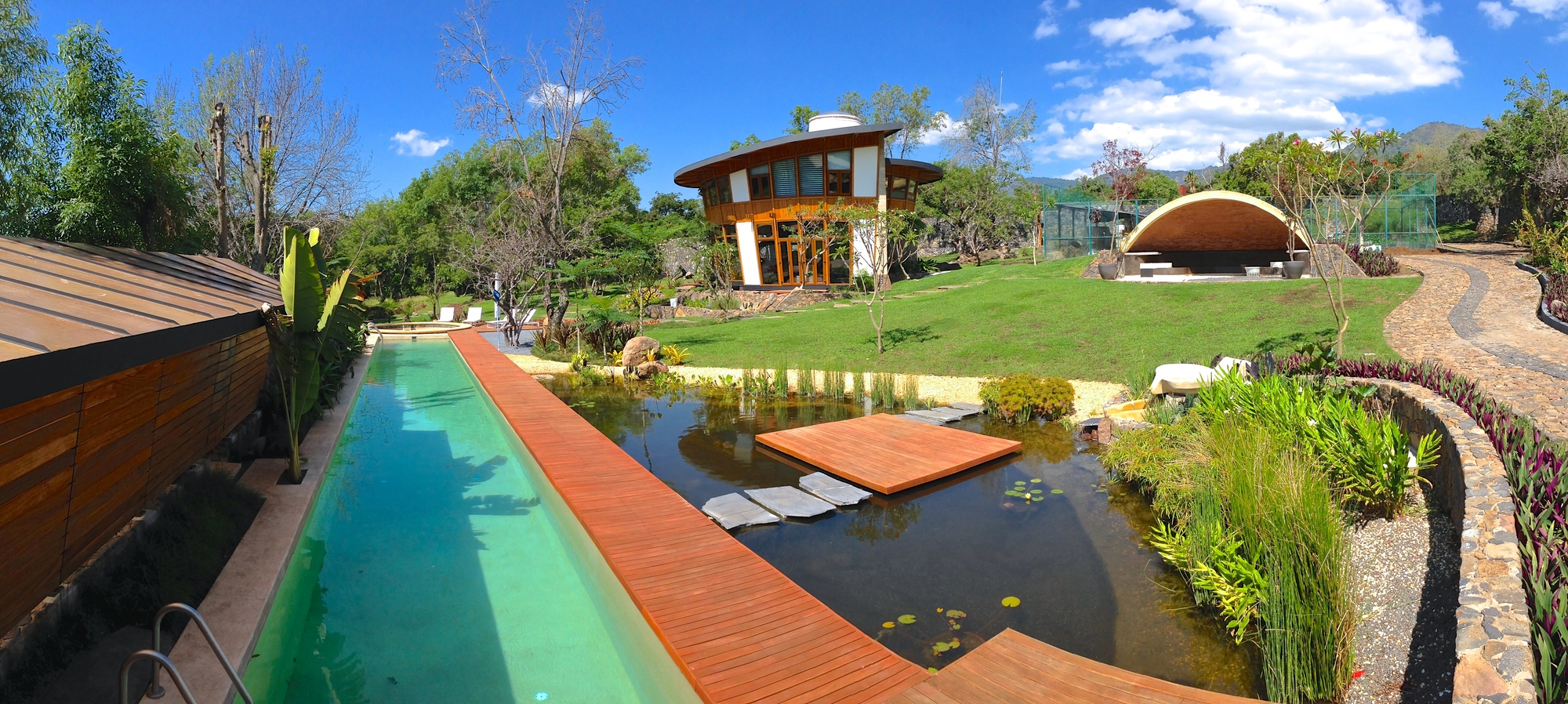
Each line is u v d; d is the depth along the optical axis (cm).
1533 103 2753
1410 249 2741
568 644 547
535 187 2392
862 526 755
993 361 1543
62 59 1281
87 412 419
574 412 1216
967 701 403
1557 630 318
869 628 546
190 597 542
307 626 566
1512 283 1619
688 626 489
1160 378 1099
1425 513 605
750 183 3266
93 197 1282
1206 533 585
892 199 3469
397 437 1197
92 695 410
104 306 453
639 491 784
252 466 896
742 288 3431
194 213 1570
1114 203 3481
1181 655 502
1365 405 825
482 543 742
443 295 4600
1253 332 1478
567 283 2311
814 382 1456
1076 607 573
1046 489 856
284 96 2267
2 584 375
